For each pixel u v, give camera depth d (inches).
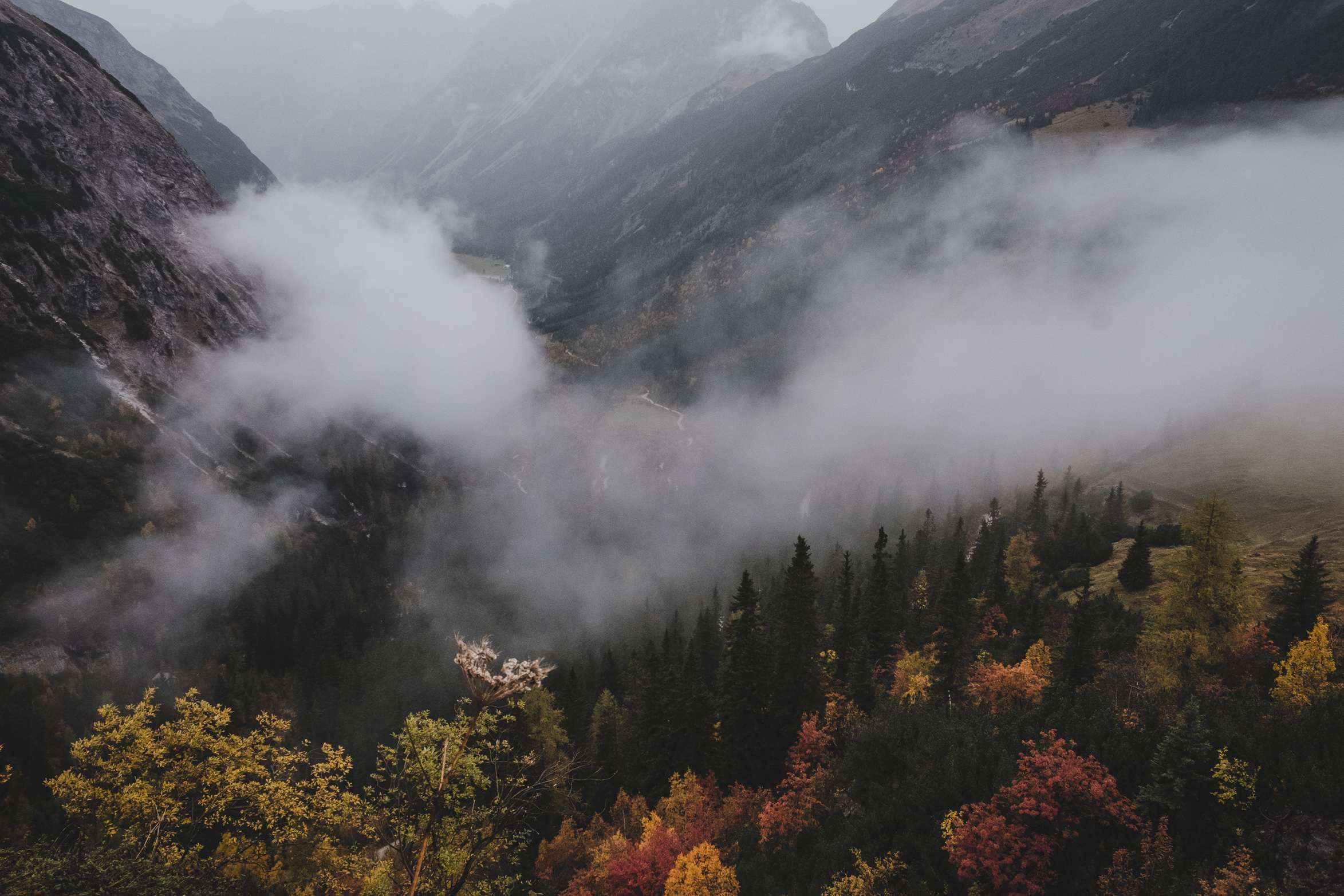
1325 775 1122.0
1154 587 2989.7
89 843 783.7
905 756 1702.8
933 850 1396.4
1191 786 1230.9
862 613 2952.8
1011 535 4471.0
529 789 892.6
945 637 2279.8
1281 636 1929.1
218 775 940.0
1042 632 2519.7
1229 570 1721.2
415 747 856.3
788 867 1608.0
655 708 2568.9
